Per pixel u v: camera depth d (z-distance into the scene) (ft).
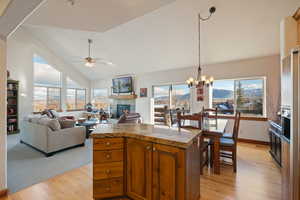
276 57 13.41
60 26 7.89
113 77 26.07
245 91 15.28
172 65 18.62
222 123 11.69
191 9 10.93
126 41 16.44
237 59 15.02
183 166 4.98
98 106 28.58
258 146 13.60
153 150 5.60
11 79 18.57
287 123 5.24
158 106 21.39
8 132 17.87
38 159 10.74
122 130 6.75
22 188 7.27
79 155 11.56
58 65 24.06
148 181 5.74
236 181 7.97
